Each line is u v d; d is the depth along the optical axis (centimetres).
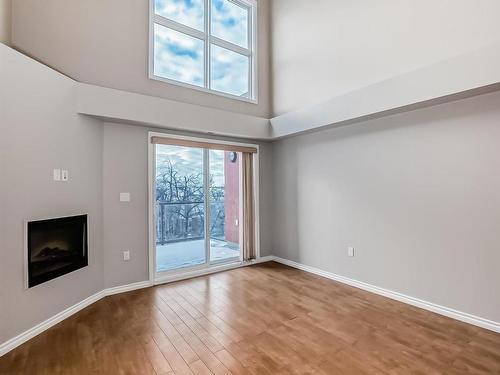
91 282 325
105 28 338
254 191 492
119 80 347
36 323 258
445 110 287
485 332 255
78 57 319
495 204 257
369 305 316
